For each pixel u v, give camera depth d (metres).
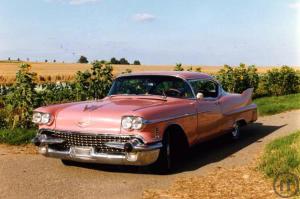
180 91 7.18
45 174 6.36
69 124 6.33
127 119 5.94
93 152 6.14
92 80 12.26
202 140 7.49
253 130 10.31
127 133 5.96
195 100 7.29
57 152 6.41
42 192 5.50
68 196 5.35
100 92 12.24
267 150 7.11
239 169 6.48
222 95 8.33
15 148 8.14
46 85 12.90
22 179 6.08
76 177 6.22
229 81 18.50
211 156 7.57
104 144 6.03
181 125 6.69
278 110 13.54
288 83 20.56
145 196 5.34
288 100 16.89
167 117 6.34
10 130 8.98
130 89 7.34
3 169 6.61
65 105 6.83
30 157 7.43
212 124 7.73
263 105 14.63
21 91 9.77
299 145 7.04
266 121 11.74
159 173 6.43
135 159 5.94
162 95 7.10
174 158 6.65
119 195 5.39
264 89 20.20
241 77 18.58
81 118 6.25
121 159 5.99
